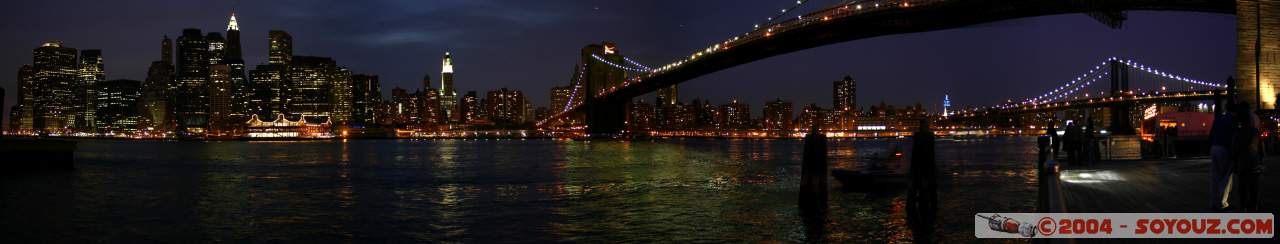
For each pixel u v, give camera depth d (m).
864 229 16.91
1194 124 30.88
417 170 48.31
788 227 17.75
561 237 17.62
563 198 26.44
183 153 99.19
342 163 61.25
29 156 41.44
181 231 19.44
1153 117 35.94
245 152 104.12
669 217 20.44
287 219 21.47
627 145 133.50
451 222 20.44
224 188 33.16
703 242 16.36
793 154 77.44
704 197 25.83
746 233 17.27
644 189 29.88
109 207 24.84
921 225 16.02
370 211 23.23
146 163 62.97
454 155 81.69
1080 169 18.00
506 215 21.72
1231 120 9.45
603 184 33.03
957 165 40.25
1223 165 9.47
